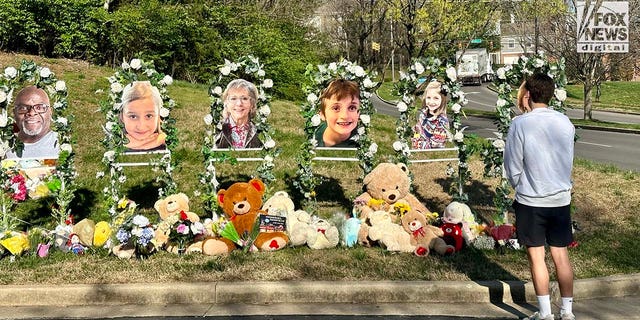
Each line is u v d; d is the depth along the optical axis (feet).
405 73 26.22
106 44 63.87
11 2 55.93
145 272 19.04
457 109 25.67
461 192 25.54
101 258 20.80
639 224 25.86
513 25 131.13
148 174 31.50
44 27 58.95
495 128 70.13
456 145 26.45
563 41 94.53
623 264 20.33
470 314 16.80
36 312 17.07
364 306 17.44
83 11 61.11
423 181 32.83
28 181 23.76
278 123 43.55
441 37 66.90
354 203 24.14
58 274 18.94
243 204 21.49
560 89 24.38
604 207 28.53
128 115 24.31
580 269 19.72
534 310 17.12
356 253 21.04
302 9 122.62
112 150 24.26
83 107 42.04
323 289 17.74
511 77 24.84
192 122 41.29
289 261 20.12
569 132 15.33
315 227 22.04
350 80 25.64
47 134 24.35
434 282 18.07
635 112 116.37
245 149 25.46
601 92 172.04
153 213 27.25
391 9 66.18
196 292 17.66
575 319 16.22
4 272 19.22
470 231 22.66
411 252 21.20
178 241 21.22
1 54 54.49
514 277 18.76
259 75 25.52
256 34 74.23
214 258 20.56
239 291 17.69
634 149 57.36
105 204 24.58
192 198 29.07
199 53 69.36
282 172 32.53
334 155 35.45
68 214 23.84
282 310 17.06
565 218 15.37
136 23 63.82
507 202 23.81
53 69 52.11
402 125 26.27
